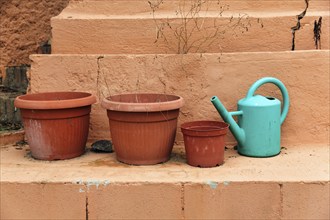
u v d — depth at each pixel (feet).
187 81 7.60
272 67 7.51
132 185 6.19
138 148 6.74
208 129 7.06
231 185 6.18
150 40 7.96
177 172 6.50
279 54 7.49
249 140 7.11
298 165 6.74
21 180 6.26
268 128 7.06
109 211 6.25
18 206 6.28
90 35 8.00
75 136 7.07
